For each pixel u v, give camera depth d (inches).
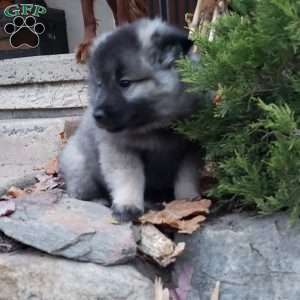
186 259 19.1
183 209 19.6
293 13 16.2
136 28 20.8
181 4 42.0
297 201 17.2
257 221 18.8
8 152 33.0
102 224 19.1
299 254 17.7
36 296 18.8
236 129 19.2
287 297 17.8
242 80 17.8
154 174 22.1
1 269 19.1
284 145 16.8
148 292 18.0
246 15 19.1
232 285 18.4
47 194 22.4
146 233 18.9
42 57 33.7
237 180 18.5
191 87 20.0
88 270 18.3
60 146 31.1
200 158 21.6
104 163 20.9
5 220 19.7
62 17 48.6
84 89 32.7
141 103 20.1
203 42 18.5
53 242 18.6
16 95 34.2
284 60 17.4
